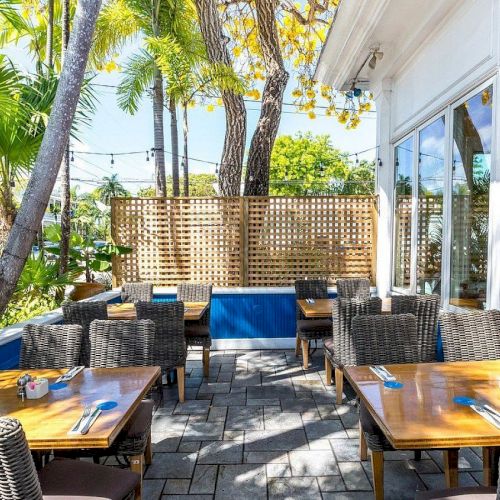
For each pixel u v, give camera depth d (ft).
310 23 22.58
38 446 4.84
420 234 14.57
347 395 12.13
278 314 17.74
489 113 10.14
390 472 8.07
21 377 6.28
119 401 5.92
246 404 11.55
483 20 10.15
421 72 14.03
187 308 13.78
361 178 65.00
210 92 19.88
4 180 12.53
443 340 8.43
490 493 5.15
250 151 20.12
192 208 17.94
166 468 8.33
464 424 4.95
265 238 17.90
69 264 17.65
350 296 16.12
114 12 21.49
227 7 22.99
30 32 18.47
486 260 10.36
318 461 8.52
